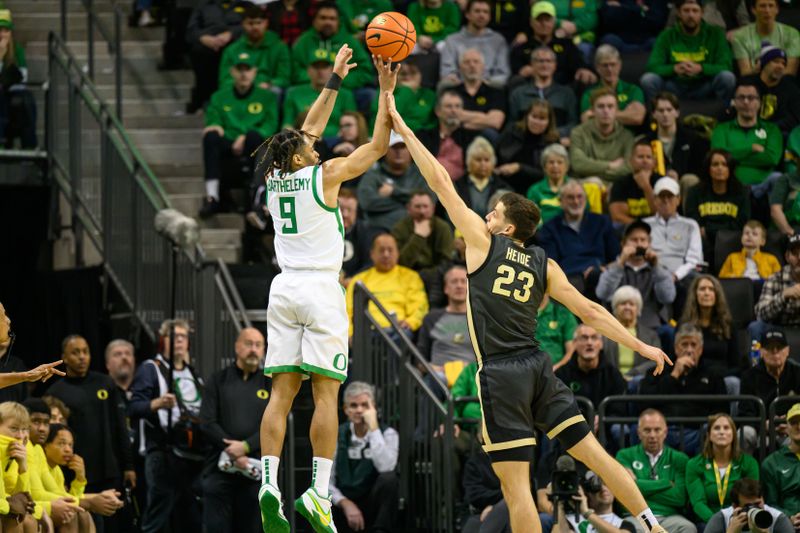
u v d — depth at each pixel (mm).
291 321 12547
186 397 19578
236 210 25359
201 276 21344
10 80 25188
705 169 23688
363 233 23188
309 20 27375
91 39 26922
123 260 23375
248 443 18422
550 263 13156
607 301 21688
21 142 25016
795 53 27078
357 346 20641
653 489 18312
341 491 19312
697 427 19609
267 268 23344
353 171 12602
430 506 19312
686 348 19594
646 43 28078
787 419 18234
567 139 24703
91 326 23797
